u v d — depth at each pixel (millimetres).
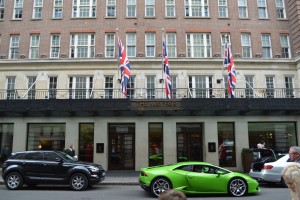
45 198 11039
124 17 25219
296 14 24688
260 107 20109
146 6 25641
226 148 21641
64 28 25156
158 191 11484
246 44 25375
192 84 24312
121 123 21891
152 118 21609
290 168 3301
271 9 25984
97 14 25312
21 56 24750
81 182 13211
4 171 13609
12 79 24516
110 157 21594
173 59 24188
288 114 21938
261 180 14516
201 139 21922
